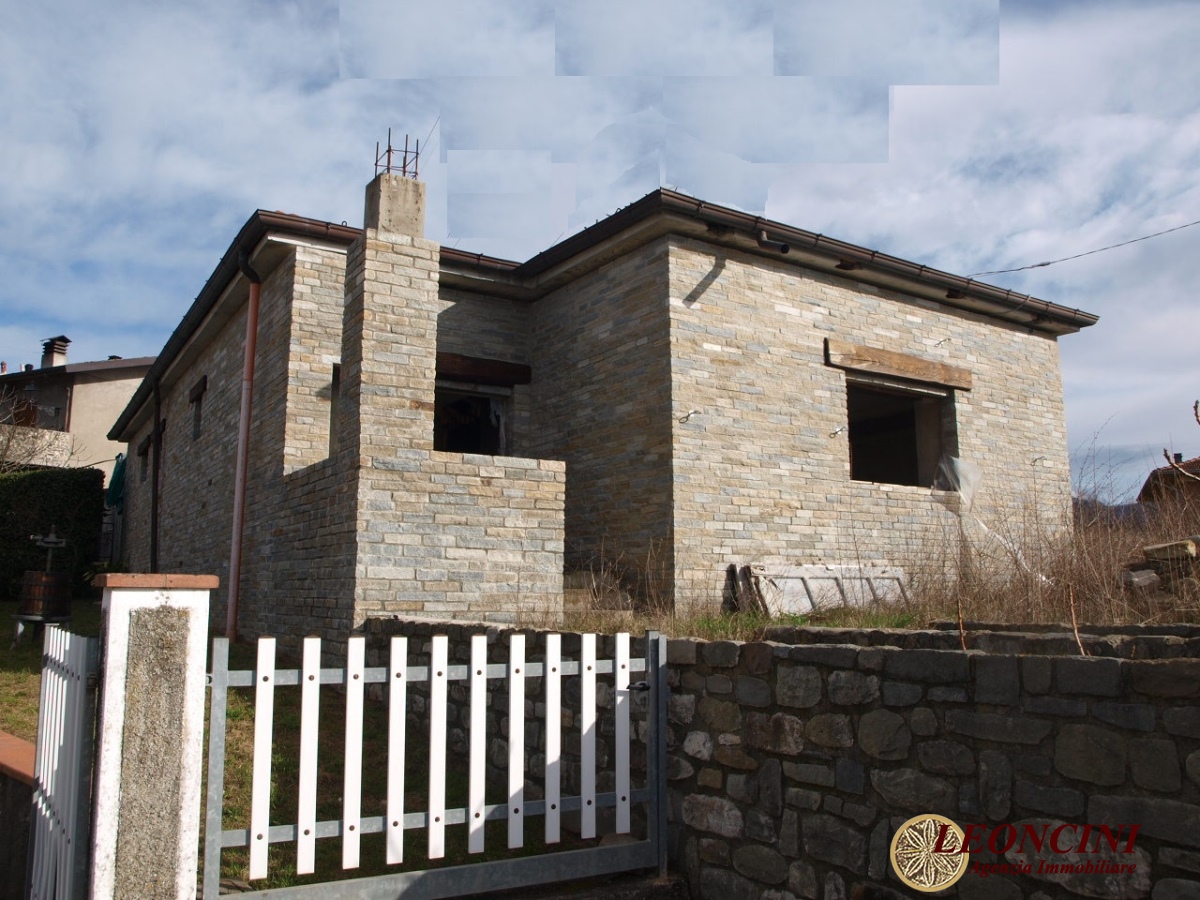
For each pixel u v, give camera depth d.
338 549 7.05
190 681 2.84
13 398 22.61
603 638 4.17
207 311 11.45
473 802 3.42
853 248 9.94
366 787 4.66
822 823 3.25
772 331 9.73
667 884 3.70
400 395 7.17
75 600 14.84
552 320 10.69
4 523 15.06
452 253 10.02
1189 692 2.33
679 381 8.97
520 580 7.36
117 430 19.88
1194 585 4.99
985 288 11.16
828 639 3.96
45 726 3.45
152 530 15.27
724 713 3.68
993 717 2.77
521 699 3.56
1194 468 7.16
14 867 3.80
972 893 2.77
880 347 10.63
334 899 3.08
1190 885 2.29
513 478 7.45
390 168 7.84
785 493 9.55
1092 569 5.39
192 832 2.81
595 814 3.84
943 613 5.76
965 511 10.95
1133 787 2.43
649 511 8.98
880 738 3.08
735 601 8.90
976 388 11.58
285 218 8.95
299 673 3.14
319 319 9.14
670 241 9.13
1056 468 12.36
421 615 6.70
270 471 9.11
